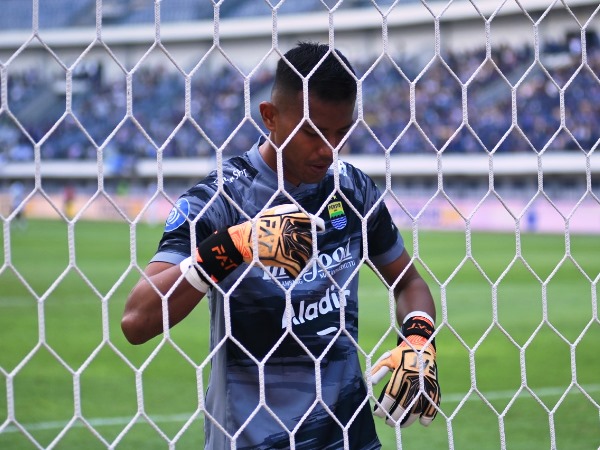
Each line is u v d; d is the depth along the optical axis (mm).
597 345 12375
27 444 7203
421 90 49125
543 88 44188
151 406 8750
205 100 55062
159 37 2348
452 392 9398
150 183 53562
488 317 15141
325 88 2789
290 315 2639
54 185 55812
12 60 2162
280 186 2582
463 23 49844
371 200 3303
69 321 14898
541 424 7973
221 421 3055
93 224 46719
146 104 56094
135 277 21516
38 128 55906
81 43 58031
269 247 2609
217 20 2414
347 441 2748
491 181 2893
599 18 43625
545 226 39469
